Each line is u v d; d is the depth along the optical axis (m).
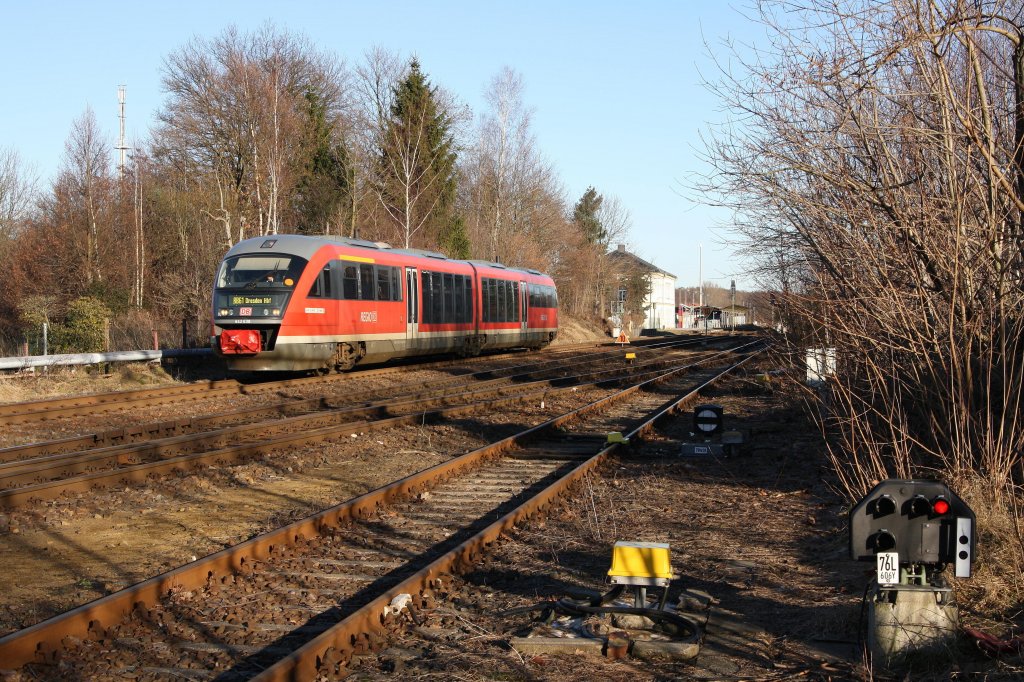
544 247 71.50
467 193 68.19
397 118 53.28
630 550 6.41
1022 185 8.13
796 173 8.89
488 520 9.66
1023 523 7.17
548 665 5.61
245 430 14.77
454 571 7.65
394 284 27.33
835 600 6.74
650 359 37.00
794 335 12.66
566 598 6.90
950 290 8.39
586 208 92.94
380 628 6.14
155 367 25.19
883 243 8.70
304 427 16.02
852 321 9.20
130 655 5.69
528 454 13.95
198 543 8.59
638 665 5.62
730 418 18.22
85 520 9.41
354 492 11.03
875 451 9.22
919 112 8.36
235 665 5.61
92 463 12.06
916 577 5.46
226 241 44.22
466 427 16.67
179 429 15.60
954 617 5.36
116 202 47.47
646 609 6.32
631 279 88.12
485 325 34.69
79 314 31.27
